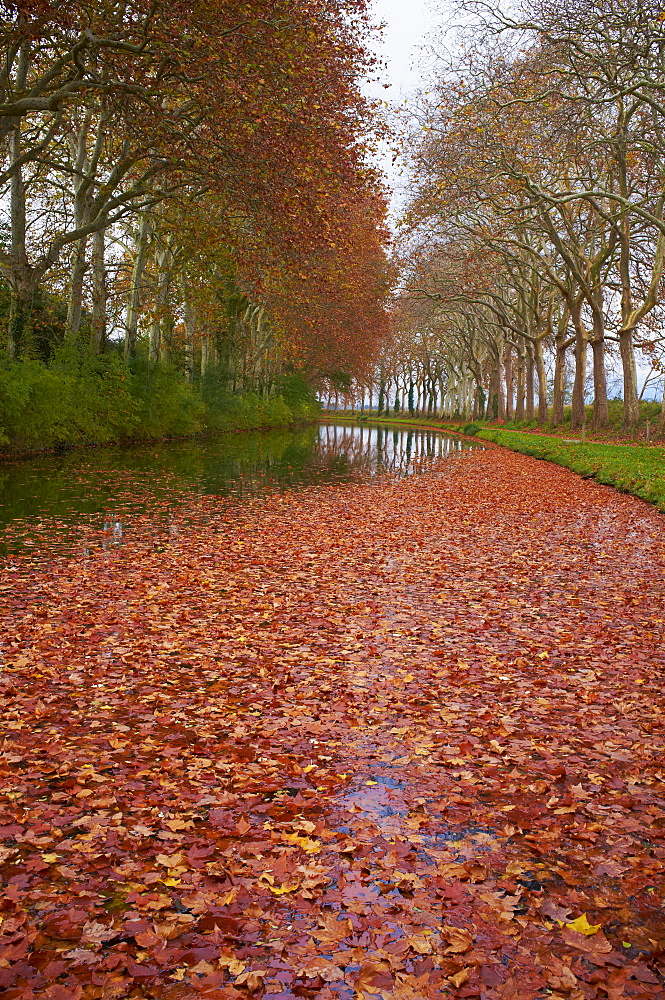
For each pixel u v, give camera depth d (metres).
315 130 20.02
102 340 35.12
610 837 4.19
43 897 3.51
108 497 18.14
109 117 25.69
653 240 44.09
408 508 18.83
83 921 3.36
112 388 32.62
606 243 45.91
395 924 3.40
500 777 4.91
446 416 105.50
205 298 30.31
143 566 11.10
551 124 29.75
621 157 35.84
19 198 25.94
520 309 62.38
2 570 10.55
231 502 18.47
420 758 5.21
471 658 7.45
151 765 4.94
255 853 3.90
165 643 7.57
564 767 5.07
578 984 3.07
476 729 5.68
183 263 30.58
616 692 6.54
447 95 32.81
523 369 66.62
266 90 18.67
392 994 2.97
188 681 6.61
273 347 60.75
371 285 48.09
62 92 17.88
